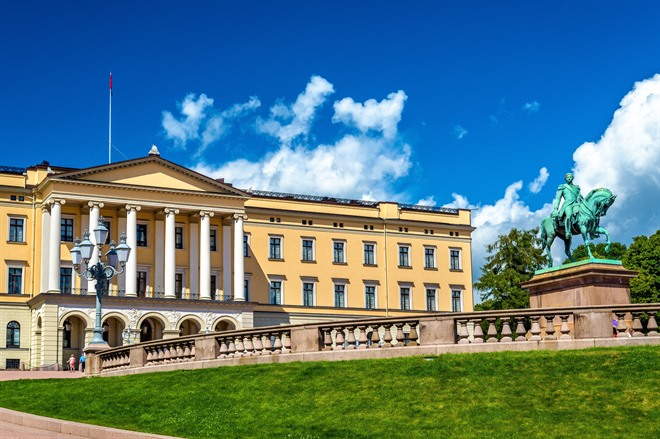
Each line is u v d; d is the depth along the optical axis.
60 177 85.00
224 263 94.50
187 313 89.12
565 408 24.55
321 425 24.95
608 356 28.12
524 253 114.06
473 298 112.88
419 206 112.62
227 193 93.50
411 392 26.98
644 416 23.53
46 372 71.12
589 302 37.03
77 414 28.39
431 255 111.06
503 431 23.20
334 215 105.19
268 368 31.92
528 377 27.16
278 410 26.88
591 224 38.69
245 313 92.56
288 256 101.81
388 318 32.25
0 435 23.55
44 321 82.06
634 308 30.36
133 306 86.44
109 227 89.75
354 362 31.08
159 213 91.31
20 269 86.88
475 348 30.86
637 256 90.06
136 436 23.03
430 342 31.34
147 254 91.12
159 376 34.03
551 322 30.89
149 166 89.94
